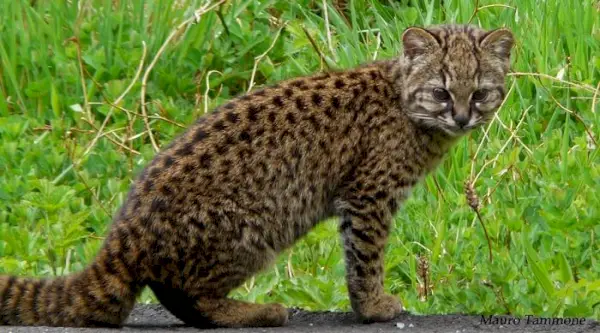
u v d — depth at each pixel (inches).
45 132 581.3
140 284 400.5
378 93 430.6
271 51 629.9
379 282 434.3
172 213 396.5
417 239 521.3
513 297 451.2
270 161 410.9
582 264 490.3
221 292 409.7
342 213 428.1
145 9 636.1
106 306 398.6
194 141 407.5
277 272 499.8
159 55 595.5
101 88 598.9
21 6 622.2
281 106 418.0
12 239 504.7
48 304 401.7
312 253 508.1
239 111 414.6
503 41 439.8
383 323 430.6
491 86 436.5
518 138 570.6
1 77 606.5
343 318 438.9
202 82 617.0
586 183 534.6
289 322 430.0
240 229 404.8
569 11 632.4
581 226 502.0
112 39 619.5
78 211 535.8
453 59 429.4
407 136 431.8
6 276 408.2
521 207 526.3
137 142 577.3
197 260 400.8
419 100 429.4
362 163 426.3
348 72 433.7
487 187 542.9
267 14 653.3
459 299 453.7
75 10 632.4
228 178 403.9
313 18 661.9
